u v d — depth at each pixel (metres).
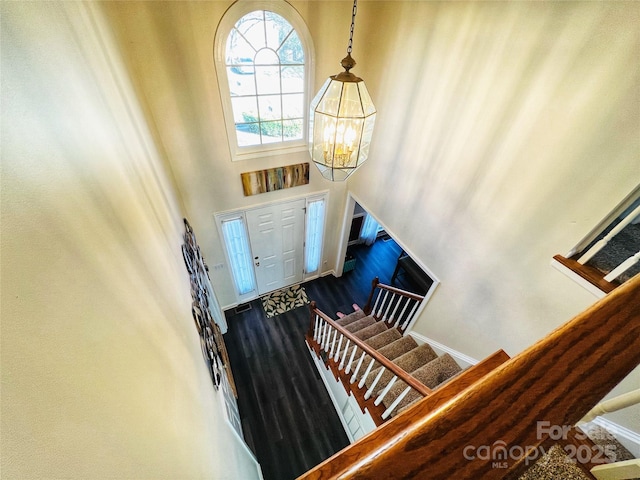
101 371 0.63
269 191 3.66
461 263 2.64
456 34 2.13
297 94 3.13
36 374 0.43
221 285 4.24
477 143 2.21
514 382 0.38
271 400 3.41
